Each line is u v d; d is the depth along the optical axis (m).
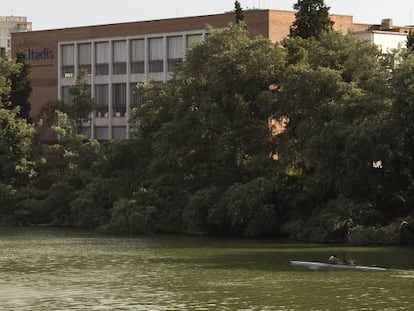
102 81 160.00
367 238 90.94
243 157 109.19
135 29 156.12
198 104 111.94
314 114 101.06
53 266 75.81
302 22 125.19
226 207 102.25
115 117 158.50
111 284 65.56
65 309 56.03
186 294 61.09
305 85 100.81
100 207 115.50
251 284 65.06
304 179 103.81
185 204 108.75
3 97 142.62
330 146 95.25
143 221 106.62
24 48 168.62
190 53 113.94
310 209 100.88
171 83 117.69
